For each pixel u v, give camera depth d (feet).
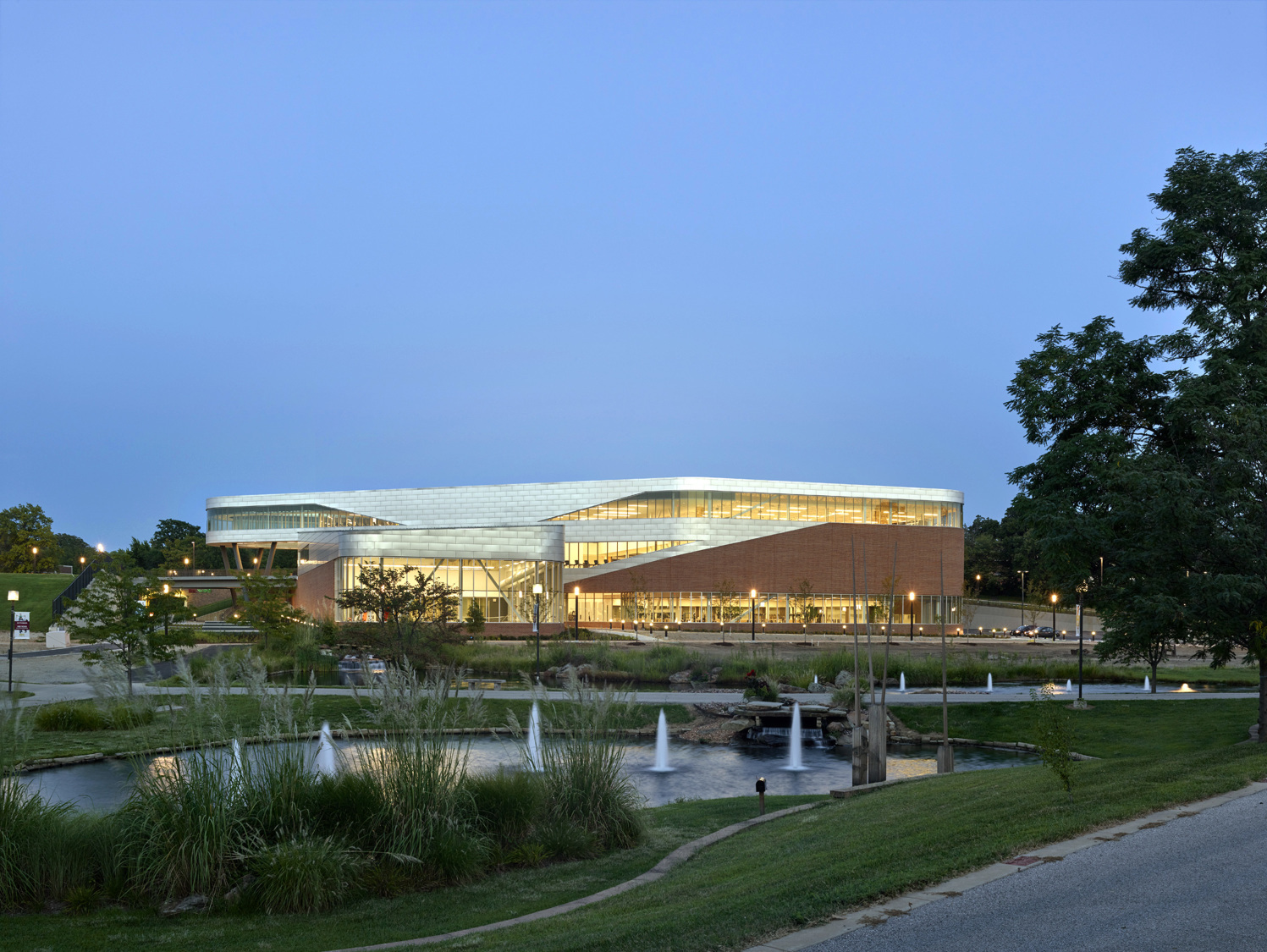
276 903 34.35
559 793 45.73
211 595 384.06
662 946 24.11
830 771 80.48
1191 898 24.70
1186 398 67.36
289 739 39.99
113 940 30.83
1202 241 81.61
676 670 146.92
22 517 403.34
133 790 38.22
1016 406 87.51
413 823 38.63
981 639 255.29
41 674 140.97
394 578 144.77
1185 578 60.49
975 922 23.82
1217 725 92.02
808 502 331.16
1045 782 48.08
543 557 237.25
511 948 26.11
